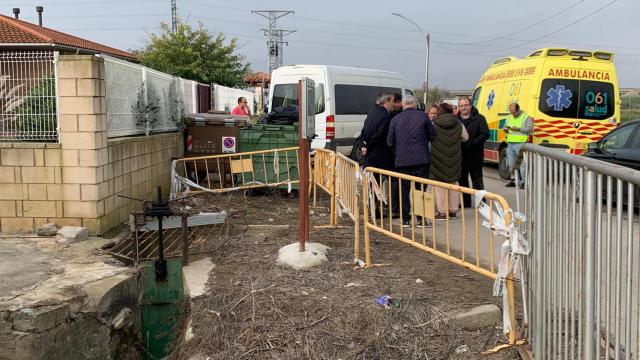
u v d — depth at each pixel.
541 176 3.41
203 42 31.66
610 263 2.47
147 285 5.43
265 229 7.23
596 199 2.59
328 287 4.88
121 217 7.30
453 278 5.14
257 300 4.60
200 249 6.09
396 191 7.80
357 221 5.52
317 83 13.11
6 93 6.60
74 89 6.46
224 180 10.02
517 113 11.84
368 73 14.23
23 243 6.18
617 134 9.27
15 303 4.30
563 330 3.12
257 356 3.89
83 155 6.51
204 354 4.02
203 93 15.10
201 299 4.76
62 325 4.36
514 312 4.00
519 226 3.88
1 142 6.61
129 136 8.04
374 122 8.04
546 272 3.37
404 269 5.42
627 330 2.30
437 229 7.50
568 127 12.33
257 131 9.93
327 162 7.84
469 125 8.91
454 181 7.99
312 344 3.97
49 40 19.27
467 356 3.81
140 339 5.32
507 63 14.23
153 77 9.17
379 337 3.99
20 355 4.19
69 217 6.59
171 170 9.19
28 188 6.59
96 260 5.56
